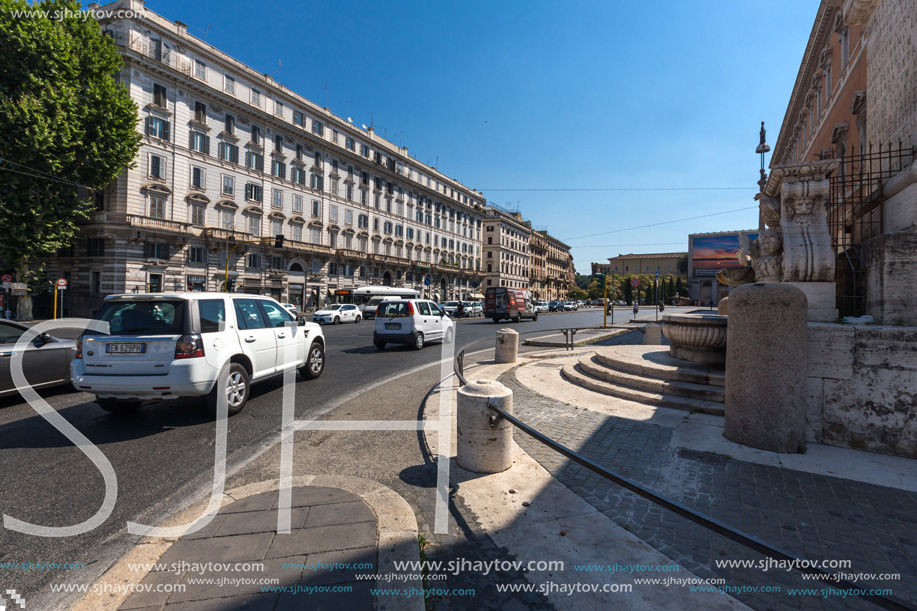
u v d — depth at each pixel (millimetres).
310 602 1965
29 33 20438
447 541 2510
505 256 85812
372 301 39688
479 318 41812
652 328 11539
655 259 106812
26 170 20750
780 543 2439
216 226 35062
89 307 29750
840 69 13648
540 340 15211
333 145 45594
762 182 14930
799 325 3742
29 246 21953
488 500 3008
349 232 48781
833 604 1979
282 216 40531
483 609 1953
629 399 5820
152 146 30688
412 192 60250
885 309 4395
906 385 3652
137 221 29594
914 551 2363
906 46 5145
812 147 18438
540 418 4949
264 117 38406
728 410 4133
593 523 2697
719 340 6098
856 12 6367
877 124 6043
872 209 5648
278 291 40438
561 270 124062
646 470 3463
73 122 21734
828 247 4715
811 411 4008
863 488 3115
